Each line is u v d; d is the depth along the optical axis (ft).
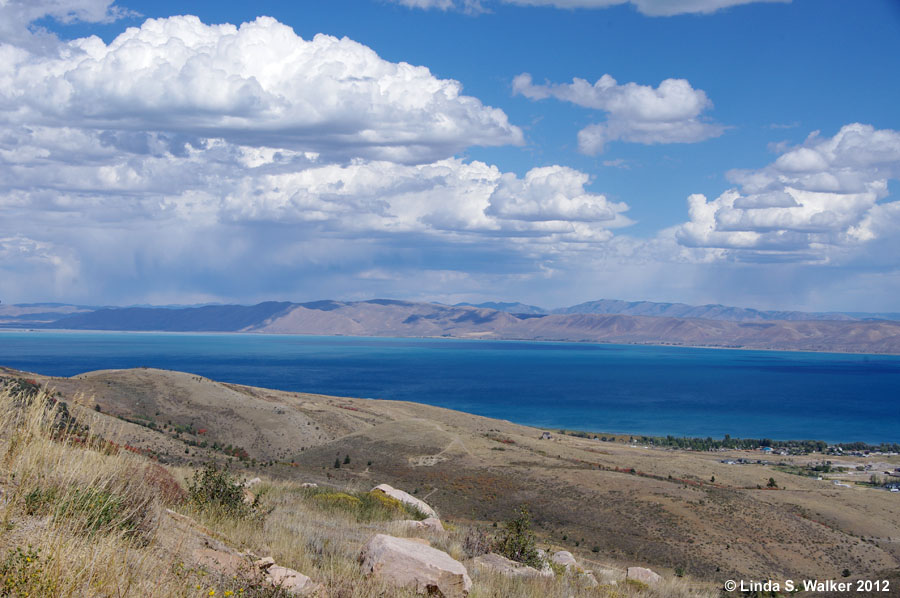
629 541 153.28
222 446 282.56
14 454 20.84
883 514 199.72
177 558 20.02
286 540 31.35
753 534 163.94
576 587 38.42
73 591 14.76
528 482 215.92
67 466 21.44
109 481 22.18
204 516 30.71
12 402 23.00
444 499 190.49
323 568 27.68
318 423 364.17
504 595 30.14
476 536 45.52
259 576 20.70
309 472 198.08
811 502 205.87
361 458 275.18
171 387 368.89
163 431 270.05
